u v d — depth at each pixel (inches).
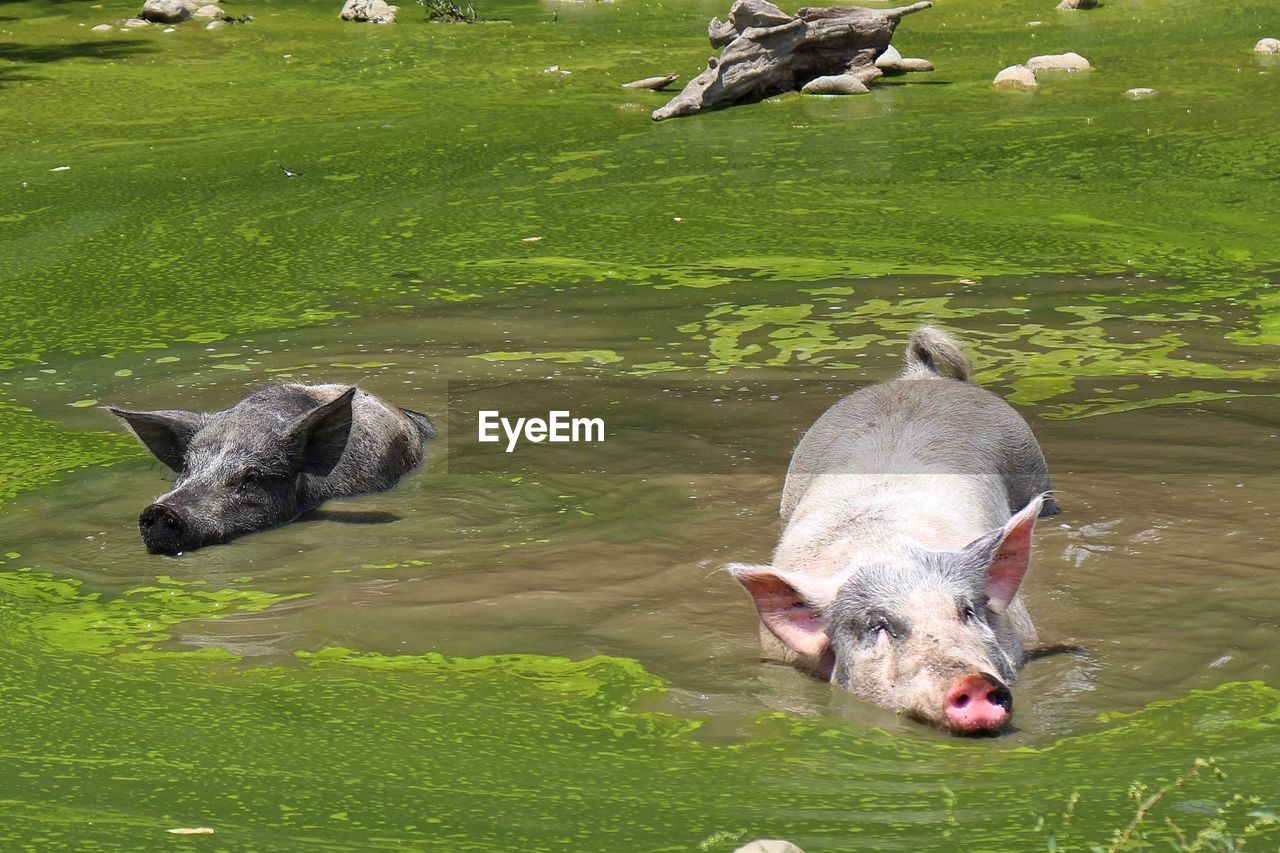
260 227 663.8
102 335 523.8
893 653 258.5
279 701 262.8
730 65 912.9
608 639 292.8
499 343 502.6
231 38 1184.2
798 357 478.3
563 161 773.9
